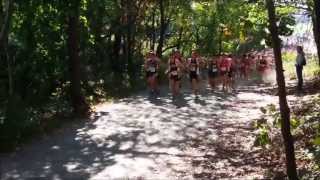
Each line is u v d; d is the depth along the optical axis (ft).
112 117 60.13
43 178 35.68
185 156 42.34
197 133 51.83
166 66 119.03
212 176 35.99
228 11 119.44
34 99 61.62
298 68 82.28
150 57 83.82
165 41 155.84
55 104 61.16
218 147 45.47
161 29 126.62
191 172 37.40
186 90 92.22
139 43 127.03
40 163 39.58
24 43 65.46
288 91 82.07
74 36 62.18
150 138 49.21
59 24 64.28
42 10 62.64
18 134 45.37
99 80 87.20
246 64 132.87
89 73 86.38
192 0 137.69
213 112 65.57
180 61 81.35
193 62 83.41
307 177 31.12
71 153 42.78
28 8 59.77
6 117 44.98
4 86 59.57
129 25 107.45
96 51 98.73
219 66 94.58
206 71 127.95
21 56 65.31
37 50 66.85
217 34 146.00
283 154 38.88
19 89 63.41
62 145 45.52
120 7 101.65
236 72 132.98
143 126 55.11
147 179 35.63
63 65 68.39
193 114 63.72
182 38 155.02
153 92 83.41
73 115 59.06
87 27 78.59
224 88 94.58
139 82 95.66
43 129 50.24
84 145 45.70
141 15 122.31
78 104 61.11
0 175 36.32
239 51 137.69
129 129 53.26
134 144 46.50
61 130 51.55
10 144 43.65
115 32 103.76
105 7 90.48
